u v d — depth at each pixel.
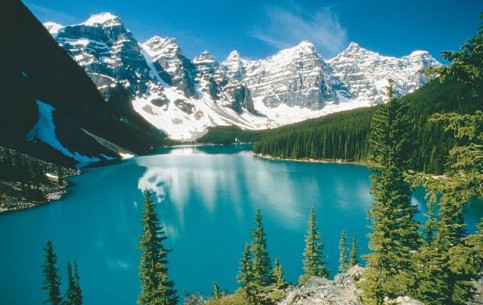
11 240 60.34
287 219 68.81
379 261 18.78
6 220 71.81
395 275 18.47
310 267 37.59
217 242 58.16
